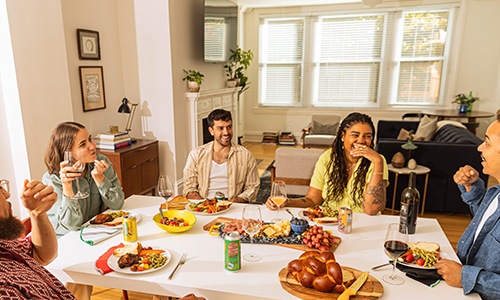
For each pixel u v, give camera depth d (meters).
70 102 2.82
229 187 2.18
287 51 6.50
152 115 3.86
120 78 3.78
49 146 1.62
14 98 2.43
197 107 4.16
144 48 3.71
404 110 6.08
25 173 2.54
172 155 3.90
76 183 1.69
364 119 1.79
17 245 1.03
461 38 5.57
